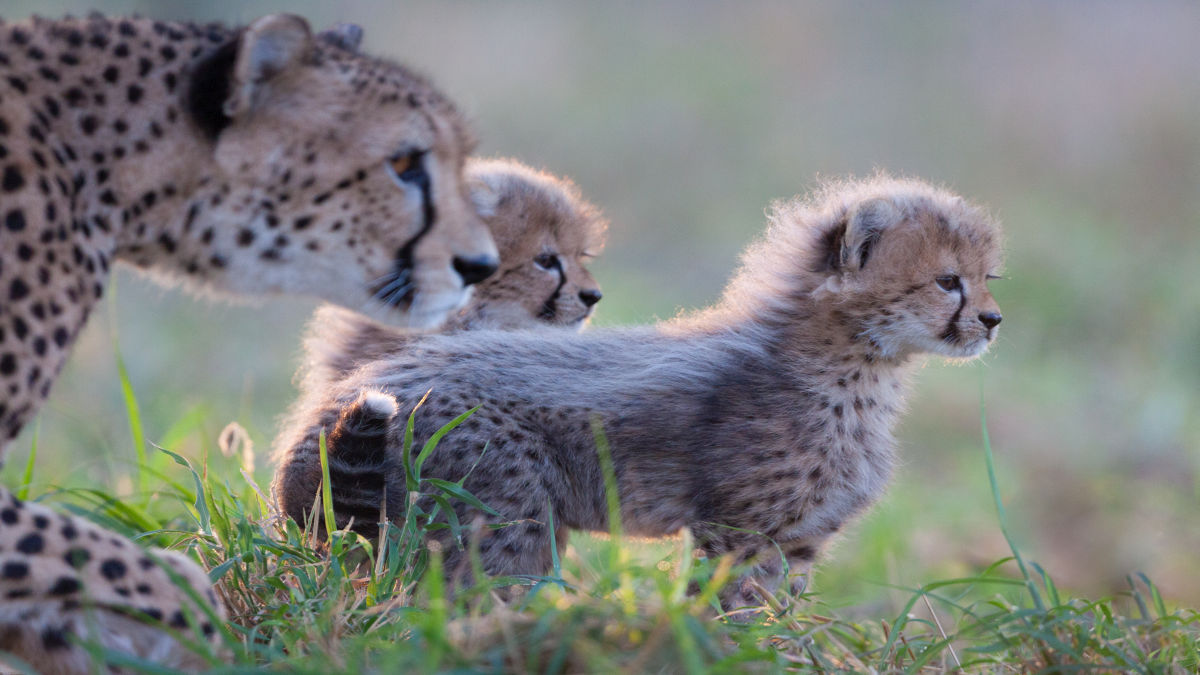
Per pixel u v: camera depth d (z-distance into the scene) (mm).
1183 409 18875
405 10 37812
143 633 6348
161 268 7270
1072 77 34688
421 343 10242
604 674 5938
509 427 9570
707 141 31000
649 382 9891
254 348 20828
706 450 9672
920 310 10078
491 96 32688
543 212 11664
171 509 11281
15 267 6324
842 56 36469
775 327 10258
